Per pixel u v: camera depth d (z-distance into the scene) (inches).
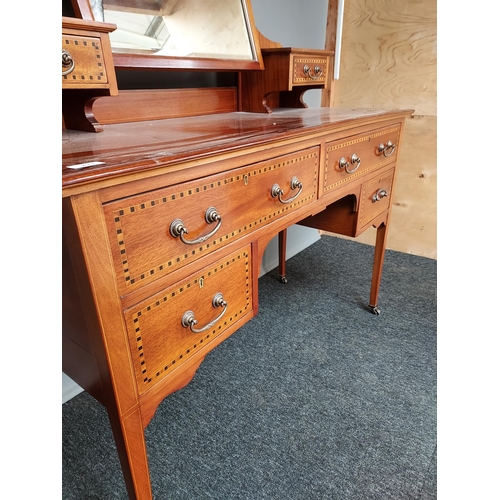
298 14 64.6
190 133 27.4
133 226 19.2
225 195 24.4
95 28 24.5
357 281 71.5
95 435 39.8
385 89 75.1
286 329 57.4
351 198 47.2
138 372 21.7
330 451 37.9
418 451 37.9
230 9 40.6
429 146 73.7
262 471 35.9
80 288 18.5
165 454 37.6
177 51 35.6
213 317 26.2
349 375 48.3
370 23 72.3
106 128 30.7
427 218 78.6
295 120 35.6
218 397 44.8
